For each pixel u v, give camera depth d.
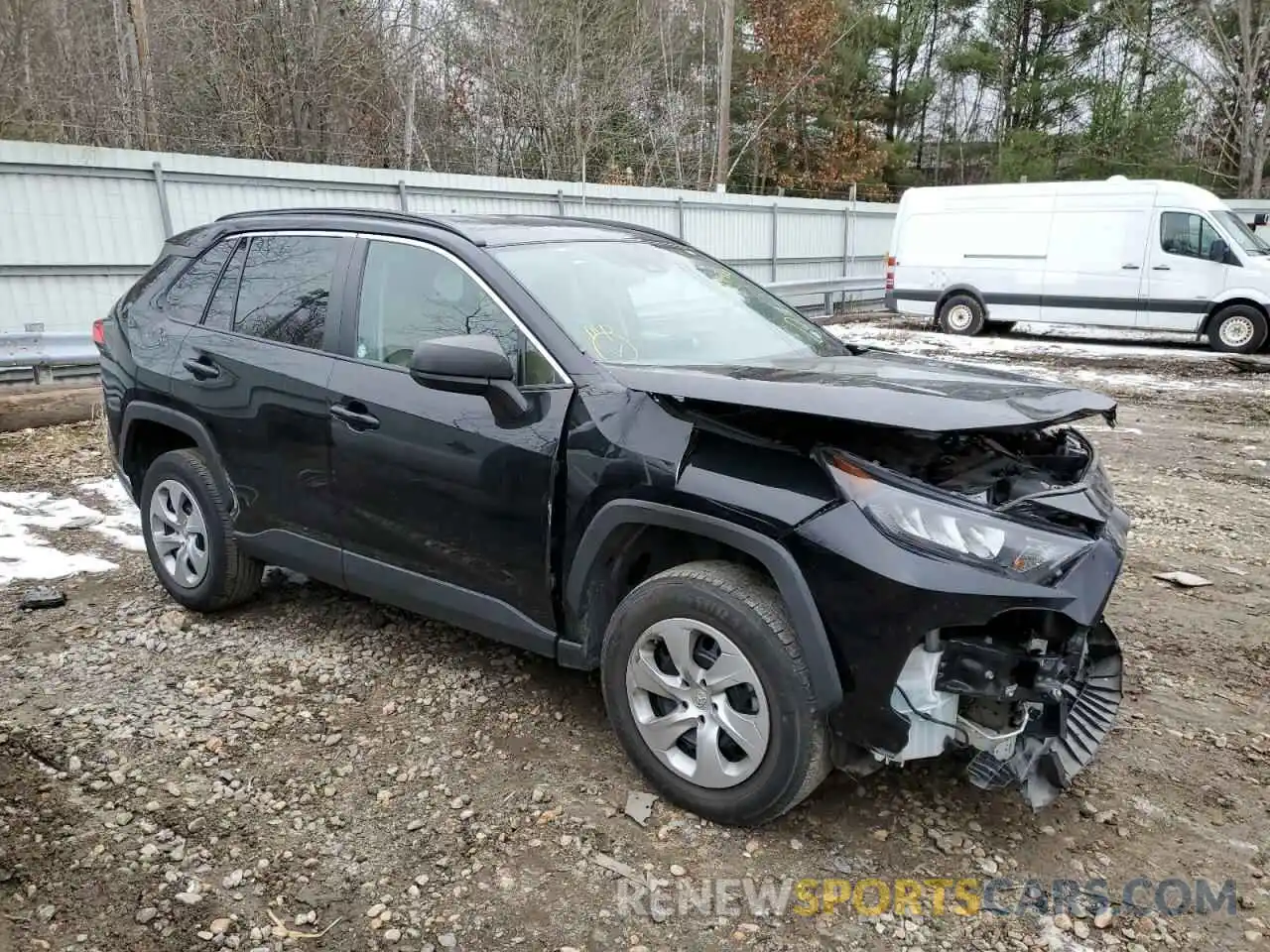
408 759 3.35
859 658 2.63
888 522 2.60
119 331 4.77
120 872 2.76
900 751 2.66
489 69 23.27
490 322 3.44
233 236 4.48
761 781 2.81
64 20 17.00
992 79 37.06
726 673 2.84
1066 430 3.54
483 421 3.32
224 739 3.47
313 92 18.38
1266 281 14.23
